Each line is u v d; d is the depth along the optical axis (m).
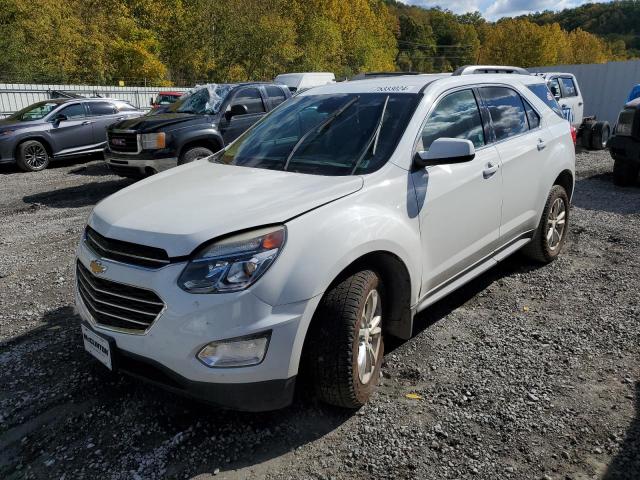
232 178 3.30
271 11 50.44
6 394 3.19
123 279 2.63
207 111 9.32
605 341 3.73
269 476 2.51
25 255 5.98
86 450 2.70
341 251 2.70
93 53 37.47
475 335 3.85
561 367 3.41
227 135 9.33
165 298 2.49
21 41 32.25
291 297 2.53
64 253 6.03
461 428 2.82
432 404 3.04
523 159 4.45
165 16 44.03
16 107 21.03
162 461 2.61
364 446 2.70
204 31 44.78
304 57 58.81
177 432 2.83
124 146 8.70
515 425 2.84
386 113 3.59
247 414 2.96
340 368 2.73
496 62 85.94
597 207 7.74
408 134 3.41
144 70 39.41
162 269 2.54
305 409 3.00
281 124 4.03
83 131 13.22
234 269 2.47
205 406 3.04
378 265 3.09
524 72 5.33
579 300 4.43
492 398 3.08
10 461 2.64
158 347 2.52
